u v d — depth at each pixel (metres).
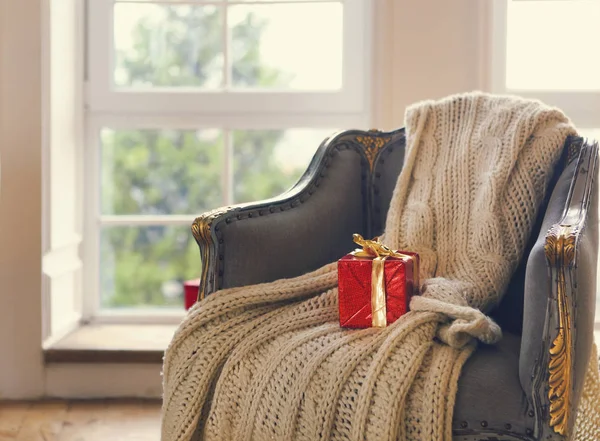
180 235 2.81
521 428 1.23
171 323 2.75
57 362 2.44
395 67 2.47
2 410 2.34
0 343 2.44
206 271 1.58
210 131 2.76
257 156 2.76
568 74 2.64
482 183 1.72
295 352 1.42
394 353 1.34
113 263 2.80
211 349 1.51
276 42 2.74
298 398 1.36
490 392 1.26
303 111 2.72
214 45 2.75
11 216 2.43
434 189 1.78
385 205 1.99
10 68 2.42
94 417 2.28
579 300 1.23
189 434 1.49
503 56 2.59
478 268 1.62
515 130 1.73
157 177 2.79
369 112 2.59
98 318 2.76
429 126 1.88
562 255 1.21
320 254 1.81
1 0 2.40
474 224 1.68
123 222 2.76
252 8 2.73
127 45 2.75
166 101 2.73
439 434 1.25
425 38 2.46
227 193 2.75
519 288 1.70
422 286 1.58
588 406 1.54
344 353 1.37
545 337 1.22
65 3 2.56
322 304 1.59
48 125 2.45
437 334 1.42
